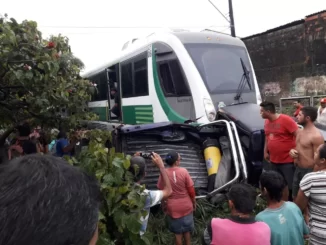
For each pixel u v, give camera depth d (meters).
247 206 2.60
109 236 3.09
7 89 4.28
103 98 13.30
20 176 0.89
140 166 3.75
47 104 4.15
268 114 5.48
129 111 10.16
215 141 5.88
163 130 5.71
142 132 5.59
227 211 5.25
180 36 7.91
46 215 0.83
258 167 5.84
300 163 5.01
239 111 6.27
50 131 5.91
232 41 8.24
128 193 3.23
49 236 0.82
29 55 3.89
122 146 5.55
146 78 8.87
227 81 7.55
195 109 7.20
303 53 18.48
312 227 3.24
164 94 8.01
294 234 2.80
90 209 0.92
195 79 7.33
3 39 3.58
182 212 4.42
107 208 3.13
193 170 5.77
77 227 0.87
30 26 4.02
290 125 5.33
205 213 5.16
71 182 0.93
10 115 4.80
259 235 2.54
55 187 0.88
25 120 4.86
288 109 16.36
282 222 2.80
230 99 7.36
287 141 5.38
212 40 7.99
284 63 19.48
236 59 7.94
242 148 5.95
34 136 5.93
